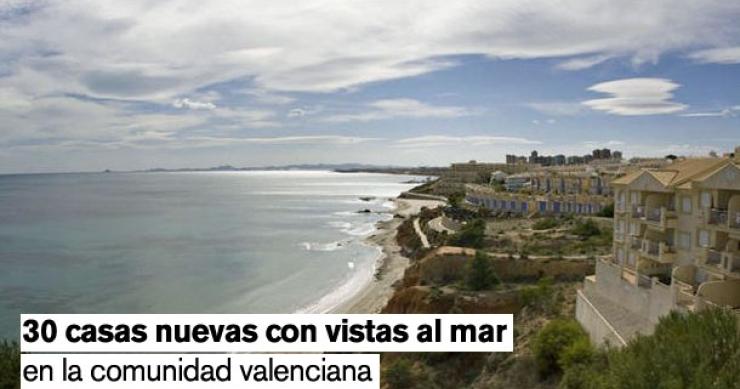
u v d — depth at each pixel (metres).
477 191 124.62
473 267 52.34
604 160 188.12
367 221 151.88
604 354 25.98
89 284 72.56
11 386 28.86
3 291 68.44
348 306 60.28
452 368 35.31
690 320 20.16
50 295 66.75
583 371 24.28
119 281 74.56
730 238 31.52
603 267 35.16
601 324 30.03
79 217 159.12
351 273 79.31
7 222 145.25
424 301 49.53
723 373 16.11
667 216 35.91
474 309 46.66
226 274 79.50
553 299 42.19
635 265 39.03
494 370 32.75
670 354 17.44
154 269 82.94
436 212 117.56
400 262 84.12
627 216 40.72
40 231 127.06
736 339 17.94
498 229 81.25
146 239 115.19
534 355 30.89
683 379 16.38
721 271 30.94
